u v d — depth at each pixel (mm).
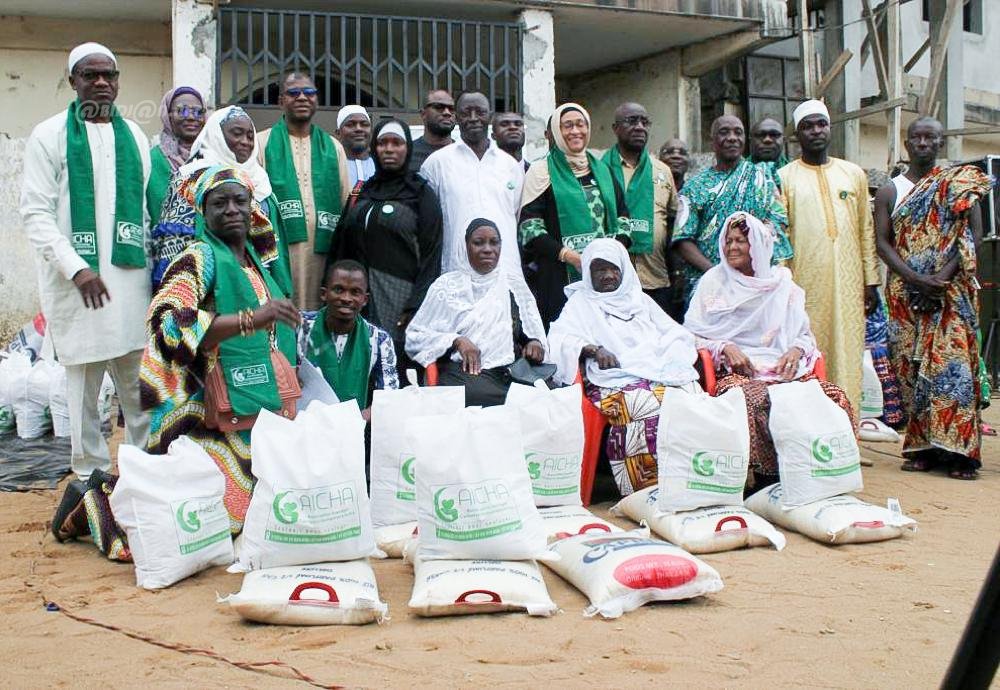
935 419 6223
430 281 5809
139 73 11438
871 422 7715
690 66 12656
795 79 14125
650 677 3031
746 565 4289
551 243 6285
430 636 3406
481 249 5613
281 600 3520
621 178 6617
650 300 5898
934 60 13078
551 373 5578
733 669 3094
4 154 10727
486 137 6426
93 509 4480
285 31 11234
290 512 3766
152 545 3986
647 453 5246
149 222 5516
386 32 11477
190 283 4328
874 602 3770
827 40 14070
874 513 4695
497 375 5570
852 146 14023
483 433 3873
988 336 10922
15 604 3797
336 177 6105
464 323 5562
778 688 2951
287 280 5219
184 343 4246
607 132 13867
